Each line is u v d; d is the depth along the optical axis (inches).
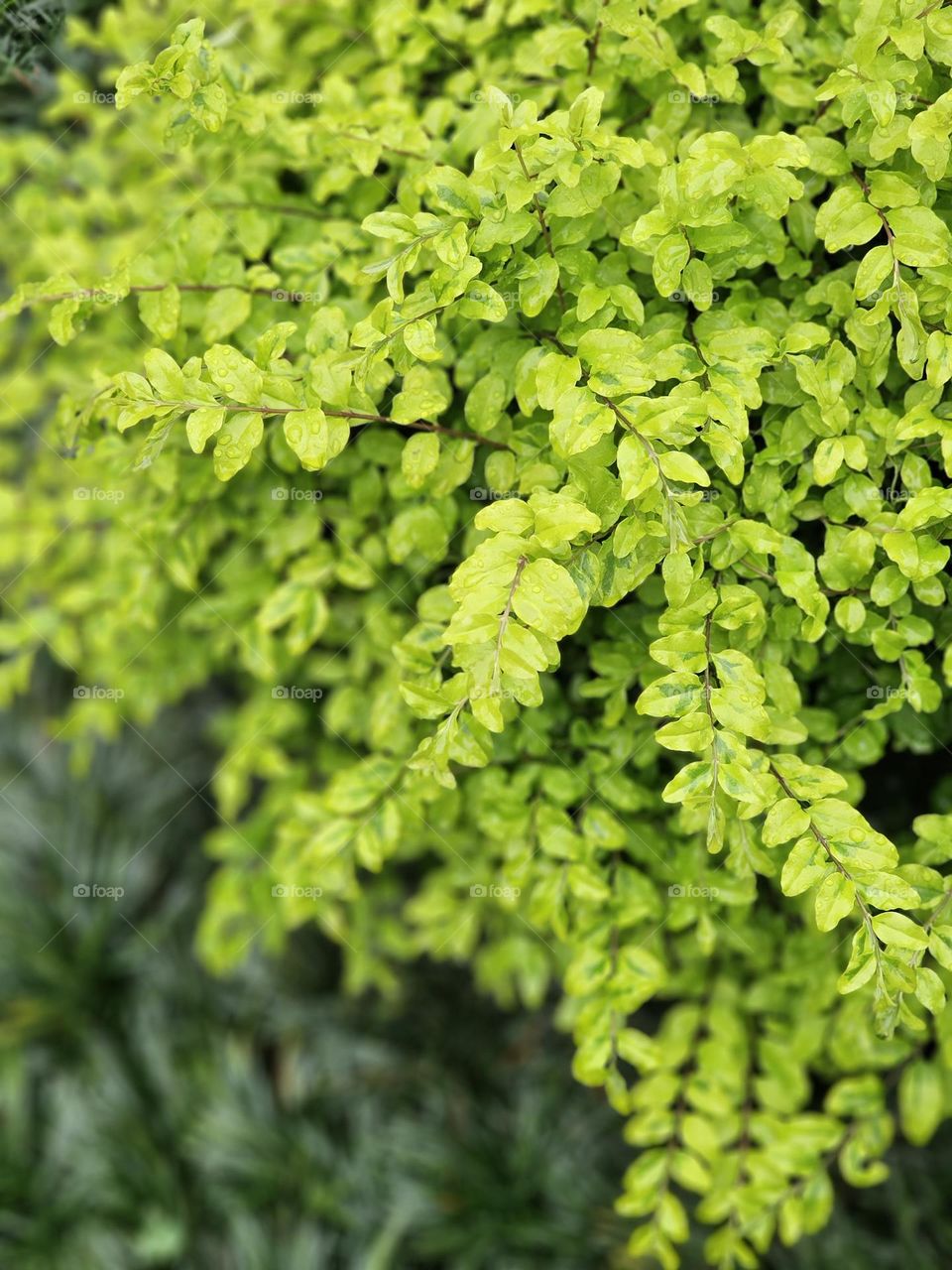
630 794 34.9
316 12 37.4
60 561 41.7
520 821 35.0
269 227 35.9
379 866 35.4
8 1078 54.9
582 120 30.7
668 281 31.0
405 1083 52.4
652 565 31.1
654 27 32.2
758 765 31.0
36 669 62.7
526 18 35.6
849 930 35.6
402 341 31.3
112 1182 51.1
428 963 55.1
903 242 30.7
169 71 31.8
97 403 33.8
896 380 33.1
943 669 32.9
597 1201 47.1
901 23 30.8
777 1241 44.2
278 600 36.5
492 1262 46.3
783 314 32.6
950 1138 43.9
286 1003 56.1
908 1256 42.4
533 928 40.3
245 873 43.3
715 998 37.8
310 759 46.5
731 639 32.4
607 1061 35.2
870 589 32.8
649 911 35.1
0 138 41.0
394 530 34.4
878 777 37.5
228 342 35.3
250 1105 52.6
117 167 41.1
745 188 30.9
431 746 31.2
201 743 61.7
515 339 32.9
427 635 33.6
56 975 56.5
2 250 42.0
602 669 34.2
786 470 32.8
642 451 30.0
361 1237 48.2
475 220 31.5
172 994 57.3
